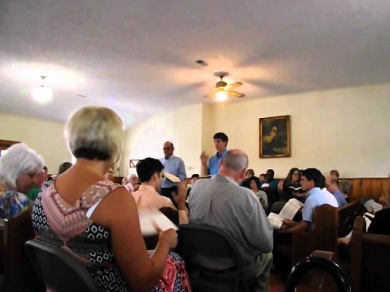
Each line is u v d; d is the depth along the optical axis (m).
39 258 1.03
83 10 3.54
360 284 1.42
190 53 4.61
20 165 1.77
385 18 3.54
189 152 7.64
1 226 1.42
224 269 1.69
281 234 3.22
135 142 9.15
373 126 5.91
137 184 4.07
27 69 5.38
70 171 1.06
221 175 1.92
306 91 6.49
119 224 0.94
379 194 5.69
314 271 0.82
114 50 4.58
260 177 6.51
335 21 3.63
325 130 6.37
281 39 4.10
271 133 6.94
